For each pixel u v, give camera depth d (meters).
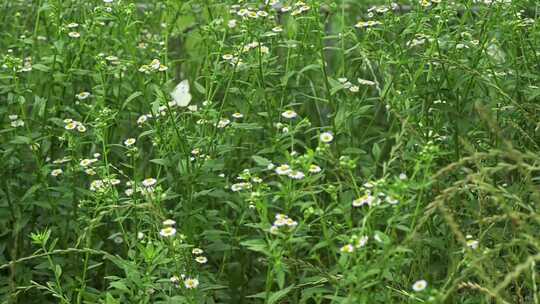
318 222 4.74
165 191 4.73
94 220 4.07
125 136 5.50
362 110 4.87
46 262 4.66
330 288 4.48
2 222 4.87
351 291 3.51
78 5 5.57
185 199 4.70
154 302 4.15
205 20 6.20
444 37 4.93
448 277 4.02
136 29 5.79
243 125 4.71
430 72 4.62
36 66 5.04
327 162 4.94
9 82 5.36
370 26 5.07
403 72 4.95
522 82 4.89
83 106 5.36
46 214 5.06
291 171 3.80
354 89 4.96
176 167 4.70
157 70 4.90
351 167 3.72
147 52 5.82
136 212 4.40
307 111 5.62
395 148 3.97
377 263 3.51
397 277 3.87
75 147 4.80
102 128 4.56
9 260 5.12
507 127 4.64
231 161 5.06
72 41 5.35
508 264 3.90
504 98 4.67
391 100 4.79
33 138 4.95
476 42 4.85
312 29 5.56
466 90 4.66
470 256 3.47
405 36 5.08
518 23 4.78
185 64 6.25
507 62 4.96
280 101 5.30
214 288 4.45
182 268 4.31
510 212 3.49
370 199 3.67
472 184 4.11
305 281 4.00
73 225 4.86
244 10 4.87
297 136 5.62
